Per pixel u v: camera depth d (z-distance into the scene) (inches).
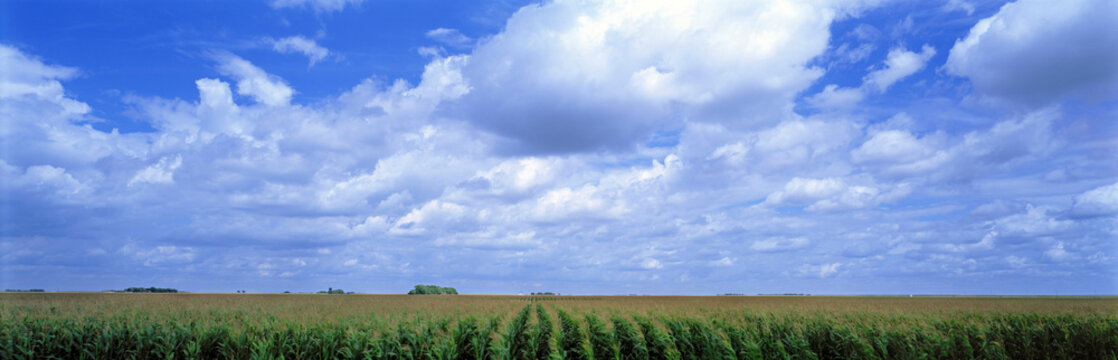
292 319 949.8
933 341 839.1
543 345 872.3
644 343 814.5
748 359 803.4
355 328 863.7
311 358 816.9
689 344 839.1
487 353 803.4
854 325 911.0
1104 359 933.8
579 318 1040.8
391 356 782.5
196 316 1062.4
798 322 955.3
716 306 1593.3
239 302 1695.4
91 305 1365.7
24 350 836.6
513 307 1547.7
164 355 856.3
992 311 1268.5
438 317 1033.5
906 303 2187.5
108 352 871.7
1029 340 949.2
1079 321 1015.6
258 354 793.6
